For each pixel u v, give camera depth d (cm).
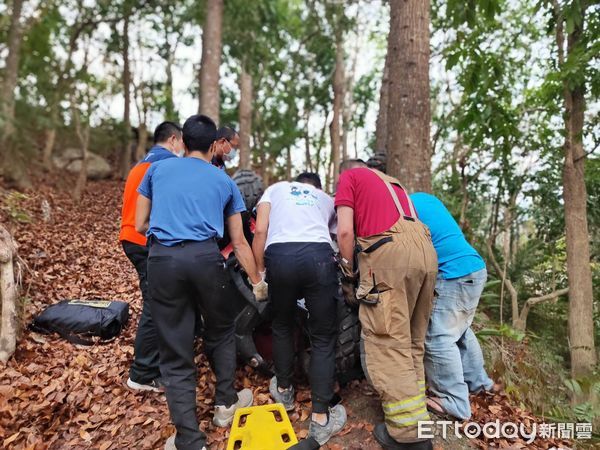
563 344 671
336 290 243
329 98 2044
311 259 234
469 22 441
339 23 1407
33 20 1311
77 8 1419
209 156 248
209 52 850
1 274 318
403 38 405
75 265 567
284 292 241
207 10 868
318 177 301
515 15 776
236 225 241
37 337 346
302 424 251
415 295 226
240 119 1383
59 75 1390
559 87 502
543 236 802
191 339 225
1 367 302
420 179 399
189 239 216
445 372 258
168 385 219
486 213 805
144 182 241
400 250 221
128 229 280
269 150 1928
